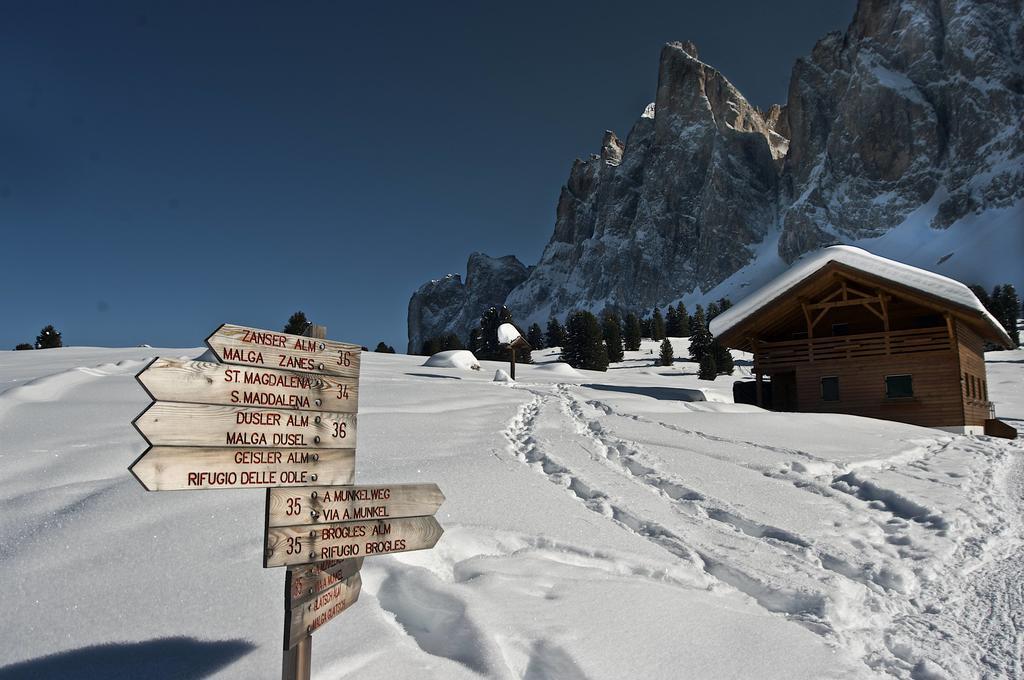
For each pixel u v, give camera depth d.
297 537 3.54
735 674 4.72
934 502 11.03
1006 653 5.89
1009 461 16.86
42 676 3.88
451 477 9.02
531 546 6.94
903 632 6.35
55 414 12.40
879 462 14.65
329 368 3.95
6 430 10.94
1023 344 83.81
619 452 12.81
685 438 14.98
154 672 3.94
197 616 4.66
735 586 7.01
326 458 3.83
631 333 105.19
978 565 8.56
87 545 5.79
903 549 8.95
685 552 7.61
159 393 3.20
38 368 24.83
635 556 7.03
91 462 8.69
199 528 6.25
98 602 4.80
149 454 3.13
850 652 5.64
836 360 28.31
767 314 28.81
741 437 15.82
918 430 21.62
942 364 26.45
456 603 4.94
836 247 28.31
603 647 4.71
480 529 6.98
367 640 4.38
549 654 4.52
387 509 4.03
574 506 8.63
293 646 3.50
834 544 8.79
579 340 85.06
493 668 4.17
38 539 5.91
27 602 4.77
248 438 3.49
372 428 12.86
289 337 3.78
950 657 5.79
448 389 21.94
